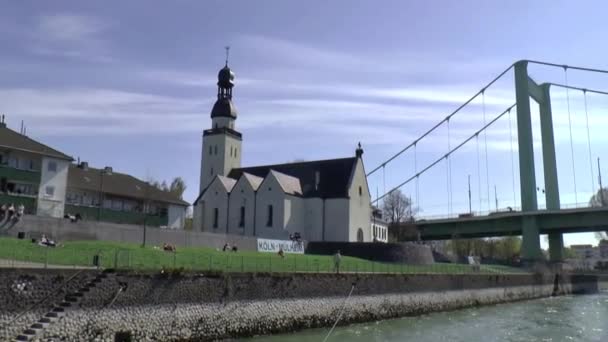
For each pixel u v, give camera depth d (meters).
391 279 53.84
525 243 109.19
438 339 40.59
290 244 75.12
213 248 63.19
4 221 47.91
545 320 54.78
